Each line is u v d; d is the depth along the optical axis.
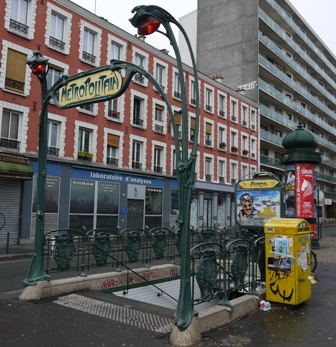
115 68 5.68
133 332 4.93
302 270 6.37
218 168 33.25
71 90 6.42
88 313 5.74
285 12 47.62
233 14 41.84
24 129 18.80
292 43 47.09
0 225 17.61
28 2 19.36
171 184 27.78
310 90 54.94
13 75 18.48
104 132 22.97
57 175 20.23
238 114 35.91
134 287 8.59
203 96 31.70
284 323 5.39
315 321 5.49
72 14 21.30
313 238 16.08
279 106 44.84
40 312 5.75
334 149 58.50
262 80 40.06
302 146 15.94
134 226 24.69
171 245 10.27
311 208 15.98
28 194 18.78
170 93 27.98
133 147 25.33
